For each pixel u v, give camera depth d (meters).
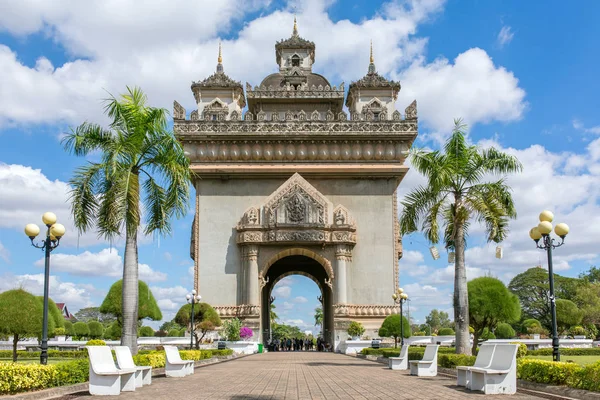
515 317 33.78
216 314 39.84
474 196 23.94
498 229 23.70
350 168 43.38
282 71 52.69
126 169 21.23
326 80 52.25
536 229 19.44
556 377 14.34
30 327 28.41
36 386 13.73
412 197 25.11
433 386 16.50
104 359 15.04
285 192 42.25
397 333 39.19
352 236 42.31
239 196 43.72
